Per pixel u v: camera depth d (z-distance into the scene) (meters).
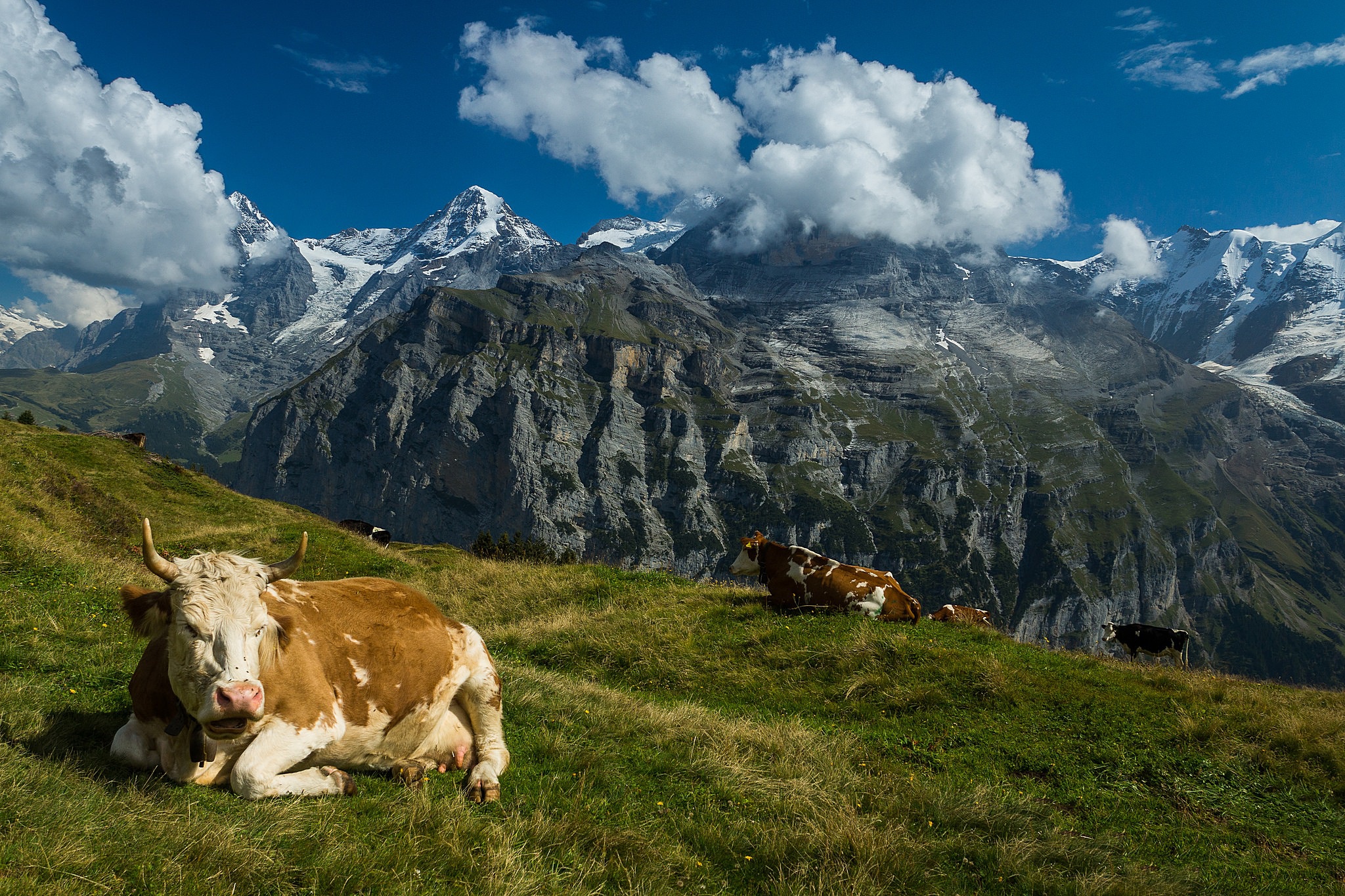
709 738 9.91
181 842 5.04
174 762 6.05
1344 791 10.54
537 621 18.92
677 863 6.50
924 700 13.15
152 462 37.22
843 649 14.98
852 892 6.39
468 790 7.05
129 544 25.50
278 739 6.15
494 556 39.84
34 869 4.45
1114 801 9.98
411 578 26.17
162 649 6.15
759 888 6.48
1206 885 7.66
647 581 21.58
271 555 27.53
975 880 7.25
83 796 5.44
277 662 6.20
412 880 5.24
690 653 15.79
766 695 14.00
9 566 12.88
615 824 6.88
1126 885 7.21
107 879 4.54
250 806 5.79
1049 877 7.29
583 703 10.91
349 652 6.84
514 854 5.80
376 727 6.93
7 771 5.45
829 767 9.56
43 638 9.63
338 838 5.55
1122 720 12.38
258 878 4.94
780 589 18.06
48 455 30.48
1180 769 11.01
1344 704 14.60
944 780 9.73
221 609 5.65
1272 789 10.66
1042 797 9.97
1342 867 8.66
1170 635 22.83
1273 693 15.12
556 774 7.95
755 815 7.79
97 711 7.39
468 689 7.79
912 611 17.28
